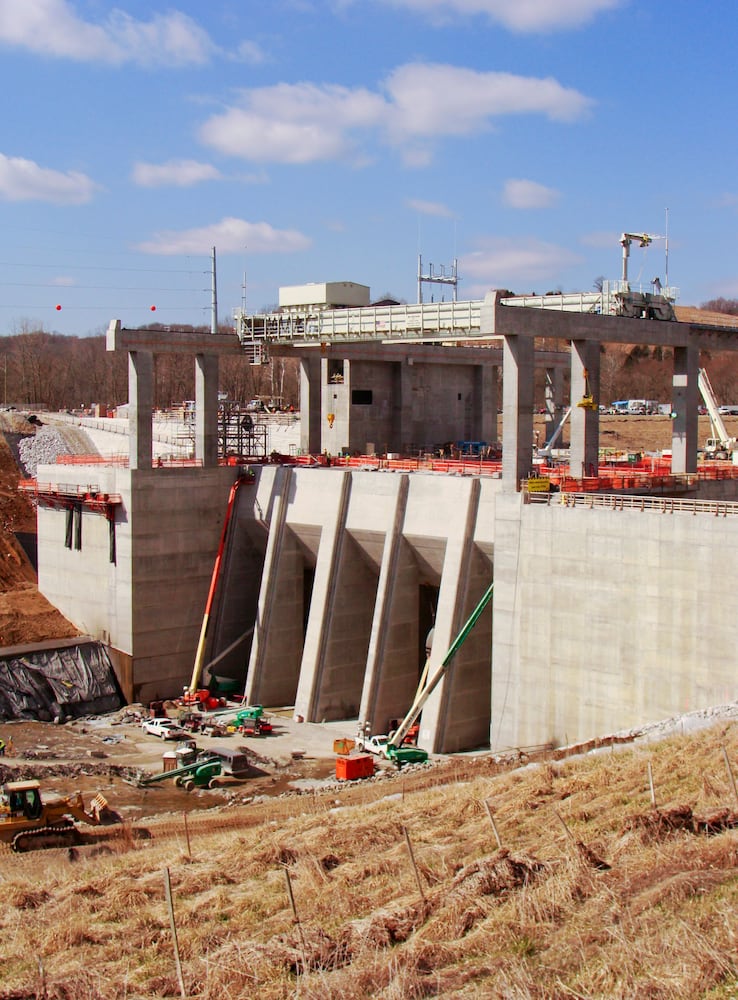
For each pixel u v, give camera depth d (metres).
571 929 20.33
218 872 29.97
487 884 23.19
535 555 53.16
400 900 24.36
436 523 63.31
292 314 71.25
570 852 24.16
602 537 50.38
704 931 18.66
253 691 72.44
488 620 61.75
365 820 34.69
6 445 105.12
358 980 19.88
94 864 35.31
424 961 20.20
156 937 25.19
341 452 81.06
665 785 30.20
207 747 62.00
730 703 43.66
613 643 50.16
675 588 47.75
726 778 29.25
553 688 52.62
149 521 72.00
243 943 23.22
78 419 118.75
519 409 54.91
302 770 58.28
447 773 49.25
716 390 186.25
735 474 66.12
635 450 123.12
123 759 60.31
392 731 64.25
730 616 45.91
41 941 26.25
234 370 177.25
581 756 39.69
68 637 76.25
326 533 69.38
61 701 69.69
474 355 87.75
